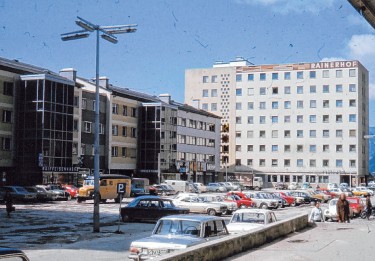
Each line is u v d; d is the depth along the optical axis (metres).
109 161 72.50
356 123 106.56
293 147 110.00
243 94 113.56
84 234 23.75
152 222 30.42
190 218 13.37
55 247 19.03
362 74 111.06
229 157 113.62
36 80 58.69
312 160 108.81
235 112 113.81
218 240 12.58
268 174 111.25
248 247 14.29
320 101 108.81
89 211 38.22
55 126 59.78
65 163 61.28
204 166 94.00
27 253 17.38
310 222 21.80
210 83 116.00
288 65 111.00
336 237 17.48
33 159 58.19
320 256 13.15
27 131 58.66
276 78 111.69
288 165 110.19
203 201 37.56
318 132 108.69
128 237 22.61
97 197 24.77
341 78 107.62
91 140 69.38
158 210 29.83
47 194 51.16
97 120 25.00
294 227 19.42
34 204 46.75
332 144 107.69
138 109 79.81
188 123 90.00
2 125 57.22
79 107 66.38
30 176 58.09
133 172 78.50
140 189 59.19
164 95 88.69
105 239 21.81
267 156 111.44
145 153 79.31
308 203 55.75
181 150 87.19
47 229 25.92
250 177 111.94
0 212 36.84
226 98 114.56
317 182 108.12
